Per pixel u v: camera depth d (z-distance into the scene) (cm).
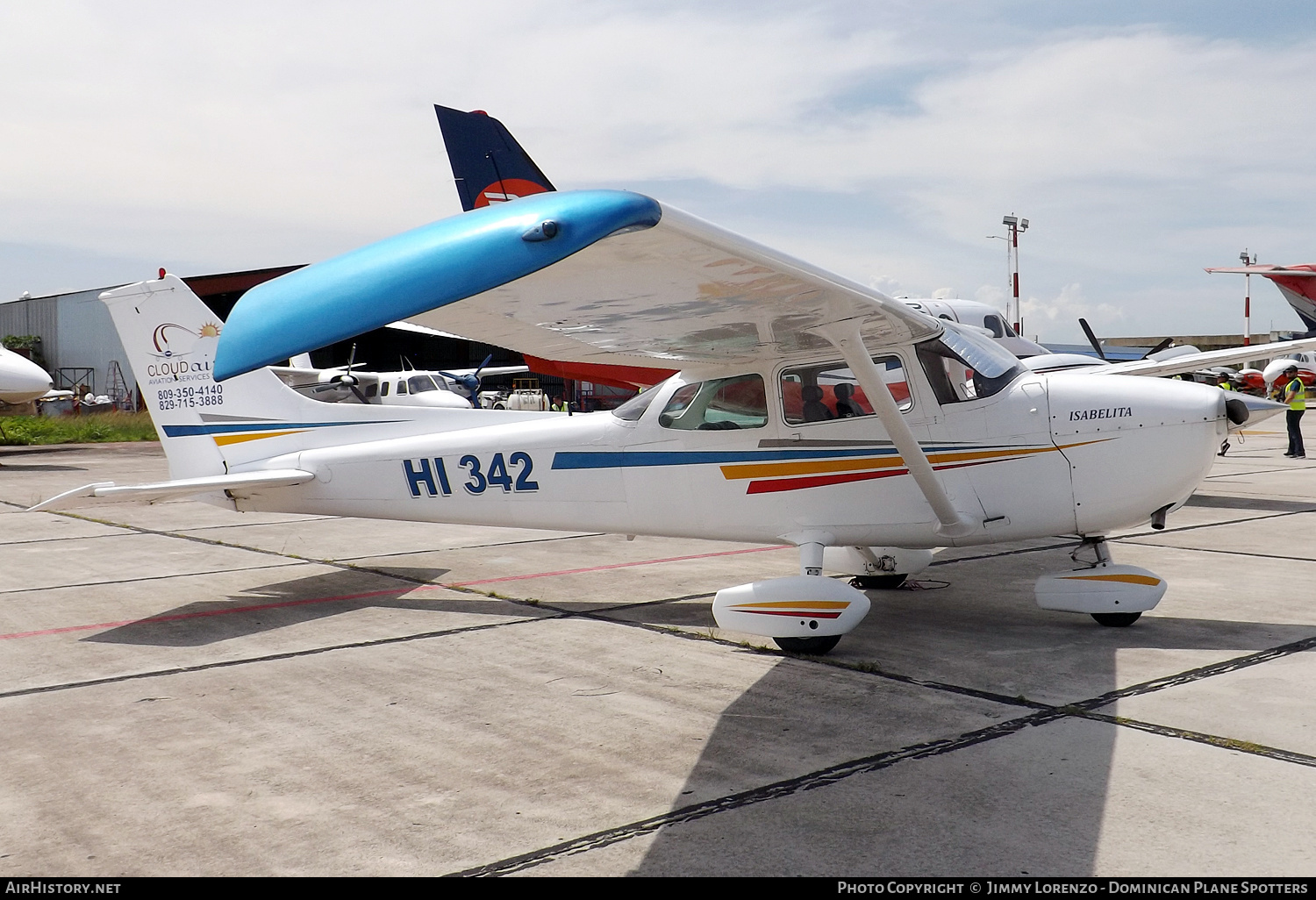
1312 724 350
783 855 259
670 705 392
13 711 397
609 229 262
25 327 4112
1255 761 317
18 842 276
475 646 494
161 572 721
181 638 519
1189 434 477
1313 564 670
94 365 3856
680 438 541
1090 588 500
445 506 604
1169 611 537
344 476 624
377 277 272
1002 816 279
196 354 650
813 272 350
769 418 520
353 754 343
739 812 287
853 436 506
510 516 589
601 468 561
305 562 761
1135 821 274
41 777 325
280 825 284
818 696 401
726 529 541
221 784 316
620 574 695
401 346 3794
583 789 308
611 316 390
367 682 432
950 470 498
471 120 1373
